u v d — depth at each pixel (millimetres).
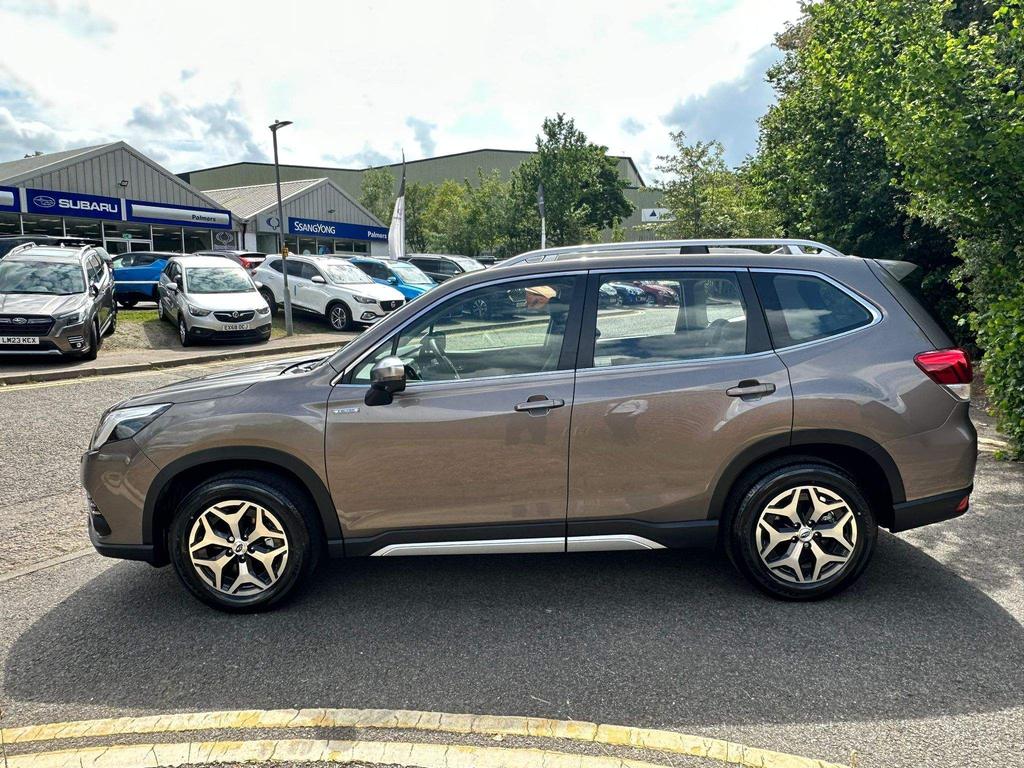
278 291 20438
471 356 3645
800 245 4035
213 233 36562
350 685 3008
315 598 3844
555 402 3533
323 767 2496
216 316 15383
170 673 3135
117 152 31703
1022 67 6738
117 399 9562
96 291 13305
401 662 3184
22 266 13047
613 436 3545
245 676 3098
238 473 3631
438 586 3967
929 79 6418
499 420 3529
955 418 3623
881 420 3543
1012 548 4348
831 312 3713
